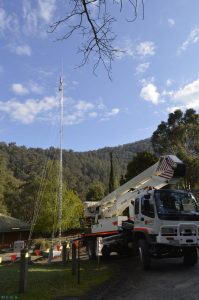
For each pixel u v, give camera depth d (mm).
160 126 58219
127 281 10422
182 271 11617
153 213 12328
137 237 13422
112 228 16344
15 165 134500
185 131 55406
